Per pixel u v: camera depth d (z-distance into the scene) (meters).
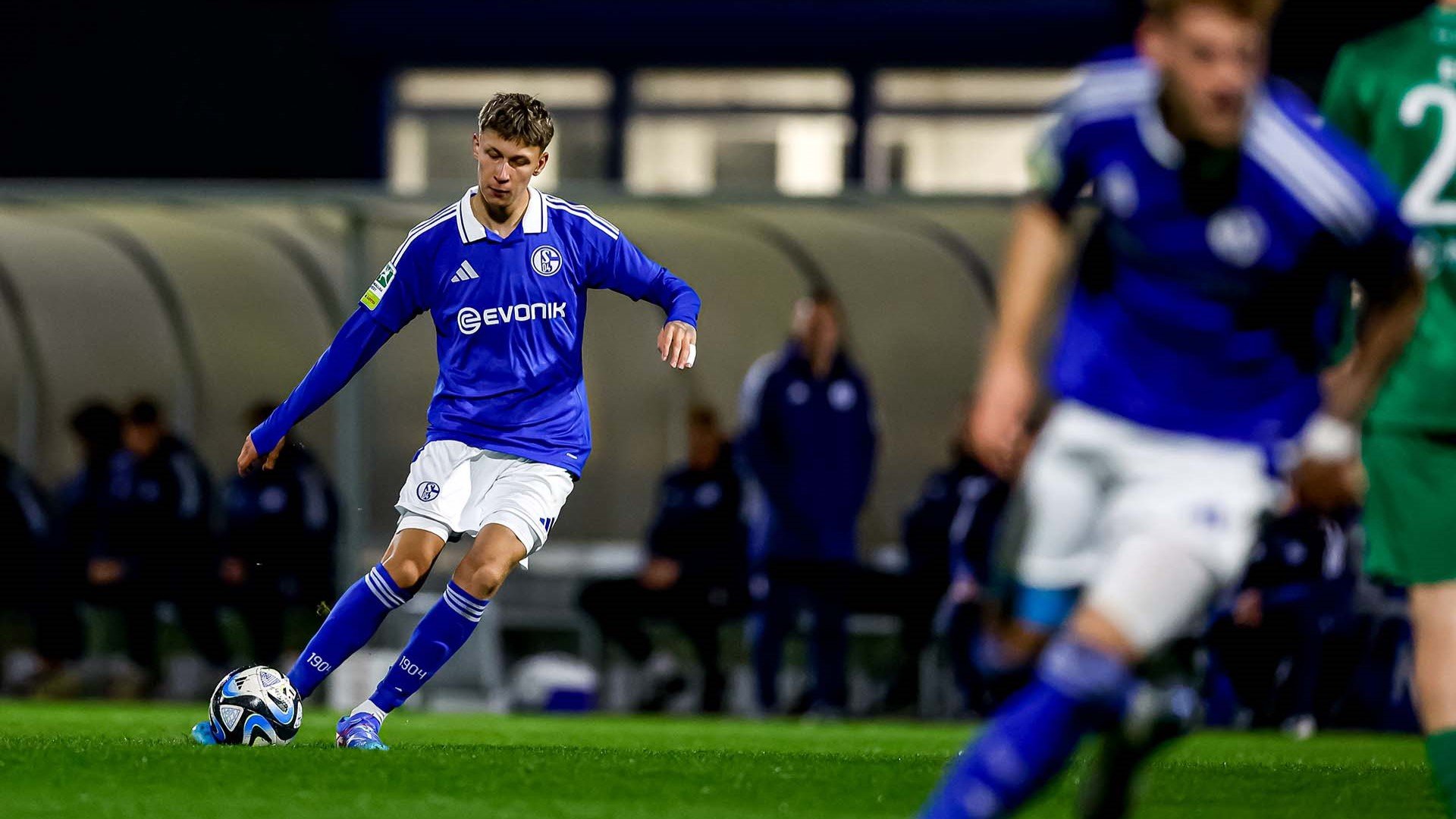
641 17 67.56
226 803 14.32
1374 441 15.37
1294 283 11.72
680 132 68.06
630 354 52.09
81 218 45.62
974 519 39.28
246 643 48.47
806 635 46.38
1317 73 58.75
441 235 20.14
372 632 20.39
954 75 66.81
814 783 16.70
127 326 50.72
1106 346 11.73
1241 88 11.04
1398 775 19.94
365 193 41.75
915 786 16.66
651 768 17.52
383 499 51.66
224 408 51.06
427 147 69.12
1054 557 11.73
